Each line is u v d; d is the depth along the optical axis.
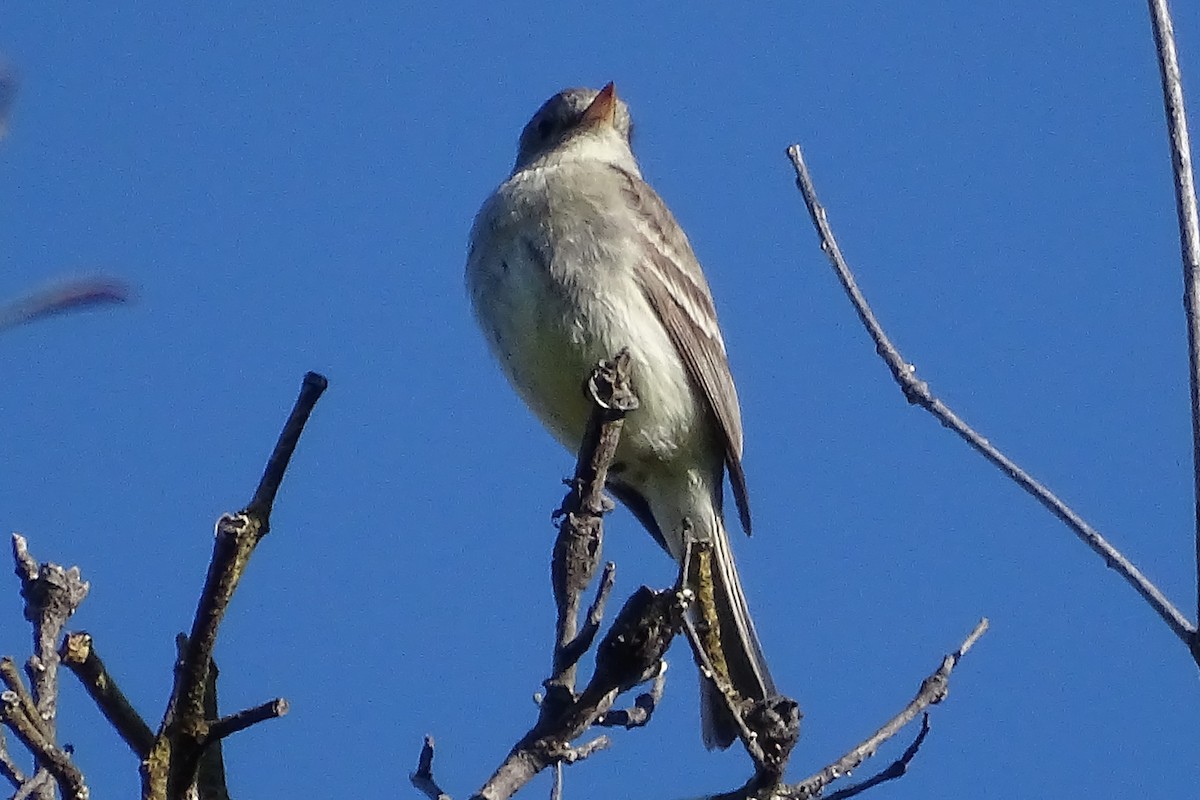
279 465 6.04
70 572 6.92
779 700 7.96
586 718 7.39
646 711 8.41
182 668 6.07
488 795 7.18
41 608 6.84
